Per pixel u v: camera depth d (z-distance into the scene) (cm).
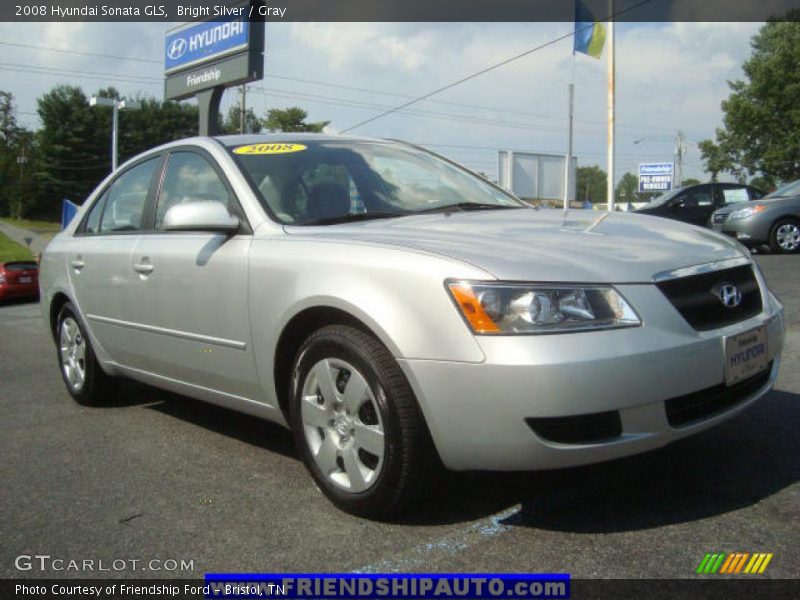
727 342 286
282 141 420
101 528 306
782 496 303
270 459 383
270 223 352
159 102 8169
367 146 438
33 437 441
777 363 331
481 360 259
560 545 271
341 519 303
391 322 278
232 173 382
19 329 1070
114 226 472
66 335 519
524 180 2744
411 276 278
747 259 331
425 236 309
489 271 268
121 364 459
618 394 258
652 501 303
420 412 278
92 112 7912
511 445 259
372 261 293
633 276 277
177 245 392
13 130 8950
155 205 435
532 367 253
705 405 289
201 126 1886
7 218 8056
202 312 371
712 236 346
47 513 324
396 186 404
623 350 260
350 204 375
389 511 292
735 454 351
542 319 260
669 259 293
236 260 350
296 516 309
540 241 301
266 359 337
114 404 513
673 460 347
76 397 512
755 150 5059
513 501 310
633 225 349
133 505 329
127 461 389
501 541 276
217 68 1797
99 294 458
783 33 4900
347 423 302
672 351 268
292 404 327
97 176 8031
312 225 351
